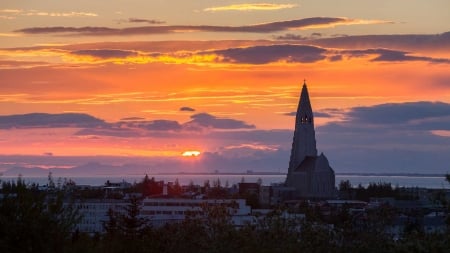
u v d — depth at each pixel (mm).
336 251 123438
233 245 121062
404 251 110625
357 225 129875
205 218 134875
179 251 134375
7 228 100625
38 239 101938
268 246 120000
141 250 161000
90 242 120625
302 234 123688
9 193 104250
